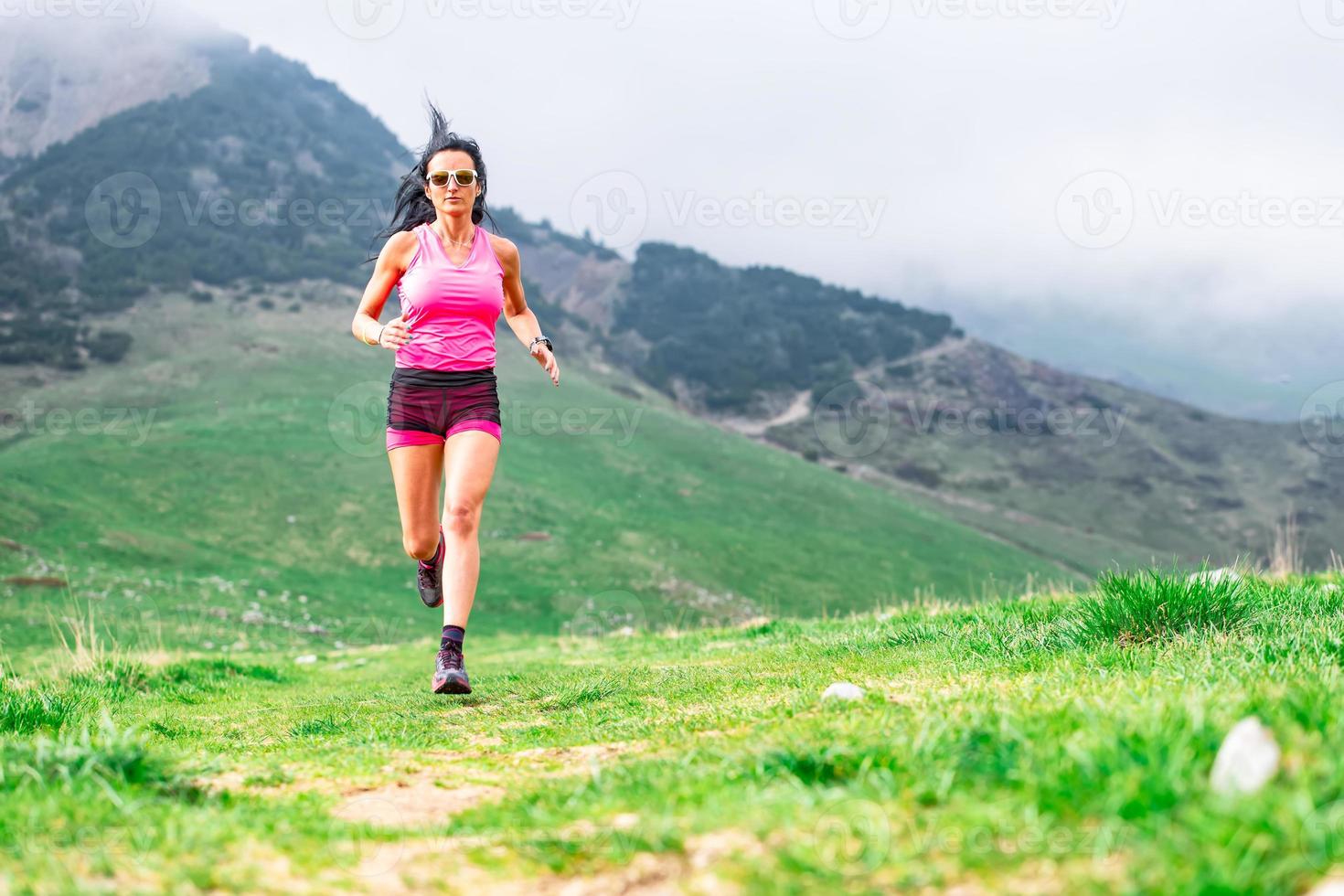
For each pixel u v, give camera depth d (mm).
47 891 1857
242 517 61219
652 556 69250
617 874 1975
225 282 135000
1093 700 2746
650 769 2748
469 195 5012
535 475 83312
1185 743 2016
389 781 3215
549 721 4613
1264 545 138250
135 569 46250
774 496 94375
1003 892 1632
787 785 2262
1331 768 1725
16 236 134875
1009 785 2059
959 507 149375
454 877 2072
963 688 3830
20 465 61281
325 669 12859
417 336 4988
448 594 4895
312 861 2139
